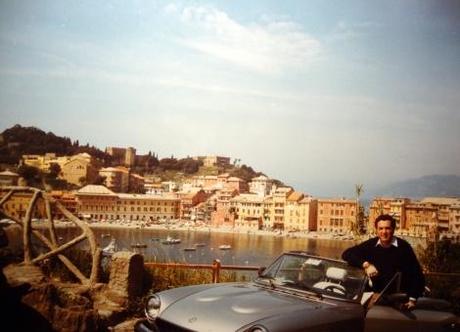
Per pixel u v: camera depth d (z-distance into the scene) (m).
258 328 3.89
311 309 4.37
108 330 6.40
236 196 193.00
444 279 11.45
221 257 97.12
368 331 4.58
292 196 180.12
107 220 173.12
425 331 4.86
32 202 8.14
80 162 182.75
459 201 133.50
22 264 6.76
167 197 190.75
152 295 4.89
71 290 6.80
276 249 128.75
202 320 4.23
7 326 5.01
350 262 5.02
